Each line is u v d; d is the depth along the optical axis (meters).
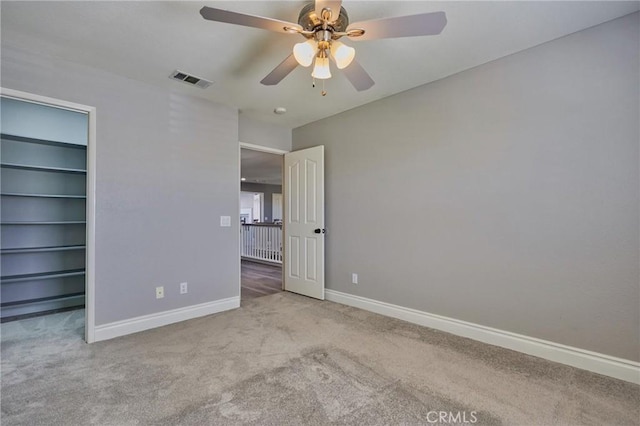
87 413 1.65
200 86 2.99
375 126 3.38
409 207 3.09
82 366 2.17
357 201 3.57
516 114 2.42
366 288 3.48
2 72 2.25
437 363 2.22
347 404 1.74
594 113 2.10
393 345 2.52
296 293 4.21
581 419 1.62
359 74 2.09
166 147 3.03
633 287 1.97
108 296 2.68
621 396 1.82
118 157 2.75
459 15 1.96
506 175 2.47
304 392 1.85
